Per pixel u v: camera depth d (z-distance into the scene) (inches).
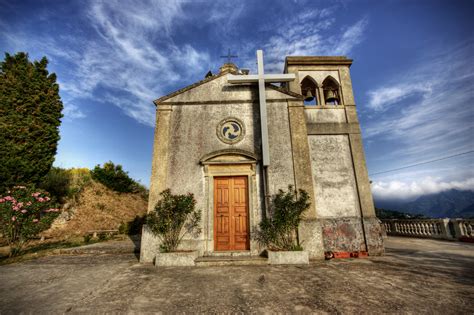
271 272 219.8
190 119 329.4
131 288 177.9
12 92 451.2
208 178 304.3
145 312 136.6
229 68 430.6
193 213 289.4
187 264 250.1
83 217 581.3
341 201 315.6
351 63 375.2
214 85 344.2
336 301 148.6
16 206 302.0
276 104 335.3
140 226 637.3
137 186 894.4
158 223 270.2
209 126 327.0
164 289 175.2
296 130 320.5
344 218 308.5
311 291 167.3
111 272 226.2
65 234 498.9
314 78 374.0
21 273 224.2
